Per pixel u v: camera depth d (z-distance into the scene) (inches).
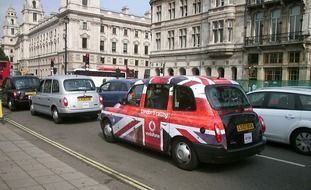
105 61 3184.1
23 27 4591.5
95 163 266.2
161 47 1736.0
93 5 3036.4
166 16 1696.6
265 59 1189.7
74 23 2945.4
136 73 3432.6
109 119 343.9
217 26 1353.3
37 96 542.6
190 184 220.5
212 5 1369.3
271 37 1157.7
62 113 468.4
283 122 329.7
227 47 1304.1
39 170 236.7
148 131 286.4
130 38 3376.0
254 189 212.5
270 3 1143.6
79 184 208.2
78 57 2972.4
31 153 287.9
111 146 332.2
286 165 270.5
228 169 257.3
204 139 237.0
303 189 212.8
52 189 198.1
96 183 211.5
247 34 1244.5
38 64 4003.4
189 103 254.2
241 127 247.9
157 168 257.3
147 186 213.9
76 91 479.5
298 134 315.9
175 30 1638.8
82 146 330.3
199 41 1485.0
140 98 303.9
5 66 1459.2
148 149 319.0
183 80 265.4
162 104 277.4
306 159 291.6
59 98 473.1
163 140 270.4
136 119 301.0
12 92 628.1
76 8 2938.0
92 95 491.8
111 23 3223.4
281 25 1127.0
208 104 242.1
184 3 1585.9
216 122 234.1
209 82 253.9
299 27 1071.0
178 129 255.1
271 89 354.6
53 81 504.4
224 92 253.9
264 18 1184.2
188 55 1551.4
